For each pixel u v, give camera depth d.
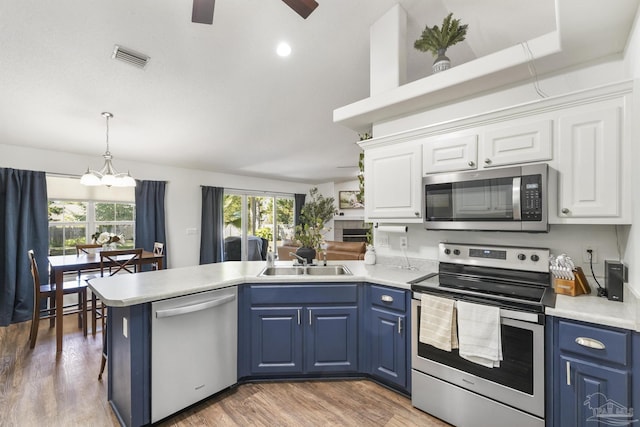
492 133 1.91
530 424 1.52
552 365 1.47
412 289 1.96
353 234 8.53
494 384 1.63
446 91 2.12
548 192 1.71
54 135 3.77
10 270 3.73
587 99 1.60
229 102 3.38
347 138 4.69
